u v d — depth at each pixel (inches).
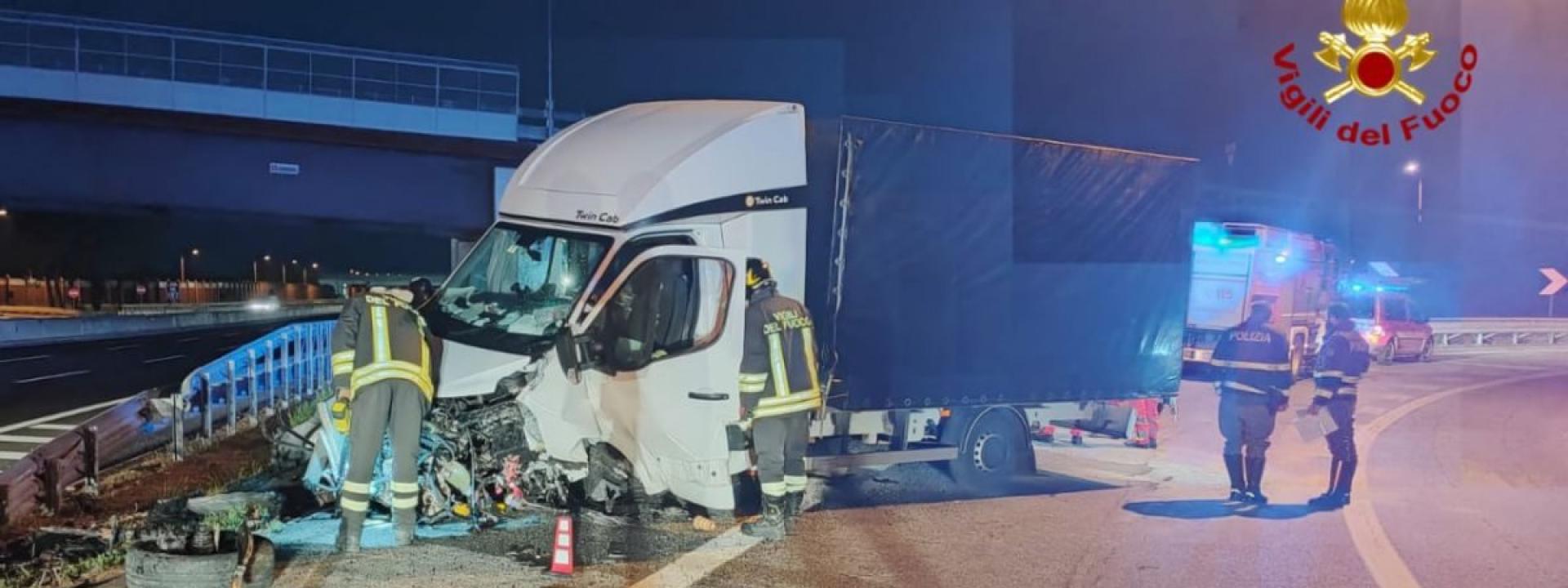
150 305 2486.5
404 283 329.7
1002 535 321.4
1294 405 692.7
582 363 298.8
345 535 275.7
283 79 1184.8
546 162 341.7
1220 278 801.6
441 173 1289.4
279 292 3811.5
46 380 804.0
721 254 316.5
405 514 281.4
